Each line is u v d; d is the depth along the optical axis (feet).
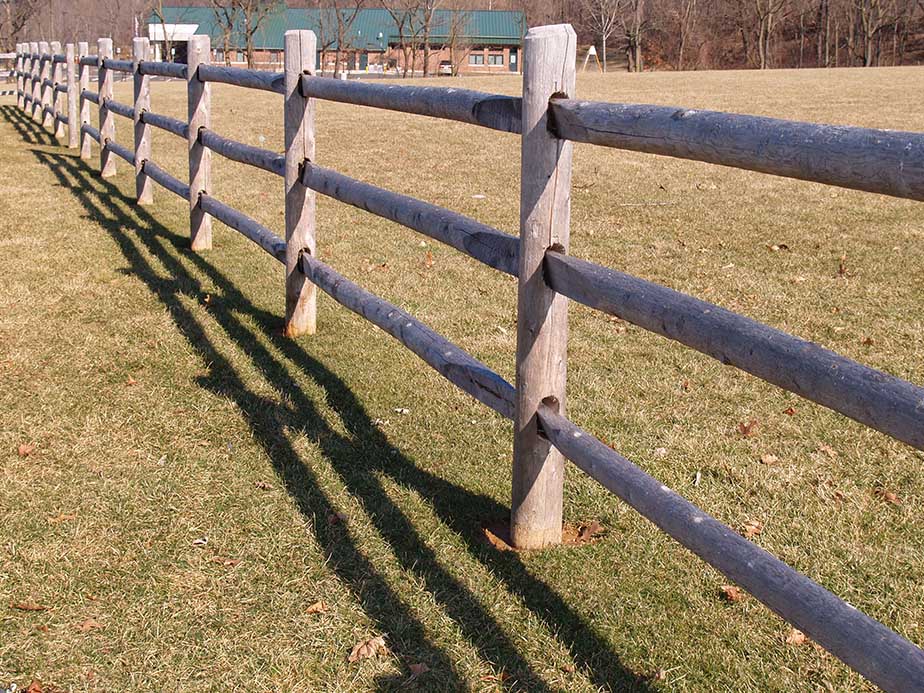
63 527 10.70
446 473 12.06
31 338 17.07
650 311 7.75
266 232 18.37
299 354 16.38
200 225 23.66
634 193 31.63
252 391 14.73
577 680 8.20
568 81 8.98
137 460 12.37
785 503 11.32
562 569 9.86
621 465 8.39
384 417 13.78
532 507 10.11
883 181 5.59
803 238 24.61
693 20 265.75
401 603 9.30
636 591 9.49
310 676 8.29
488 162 39.17
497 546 10.32
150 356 16.20
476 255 10.44
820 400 6.12
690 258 22.74
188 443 12.88
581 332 17.60
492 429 13.38
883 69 126.72
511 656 8.52
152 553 10.18
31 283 20.57
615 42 293.64
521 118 9.22
